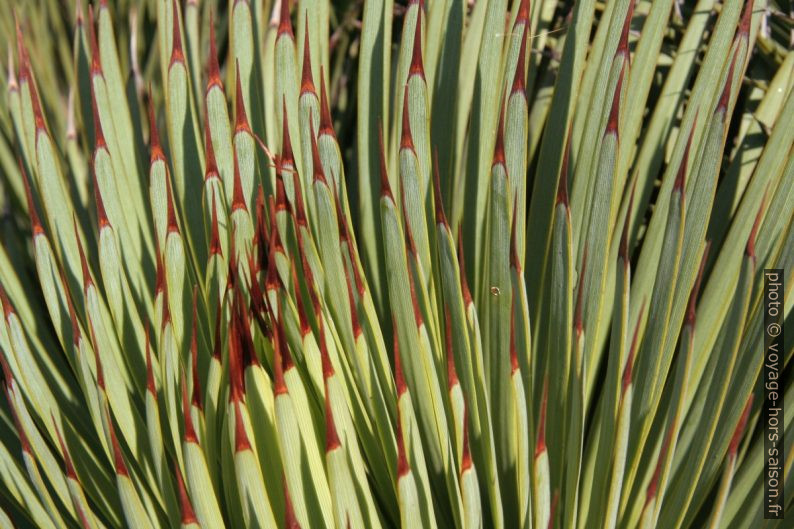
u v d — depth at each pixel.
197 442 1.03
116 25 1.55
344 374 1.12
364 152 1.22
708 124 1.09
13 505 1.18
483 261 1.20
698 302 1.20
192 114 1.22
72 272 1.22
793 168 1.12
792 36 1.29
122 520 1.16
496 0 1.19
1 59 1.54
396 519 1.14
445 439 1.09
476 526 1.07
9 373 1.11
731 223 1.20
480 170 1.20
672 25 1.35
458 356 1.12
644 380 1.10
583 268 1.06
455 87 1.24
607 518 1.07
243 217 1.14
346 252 1.10
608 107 1.16
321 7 1.26
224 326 1.10
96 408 1.12
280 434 1.05
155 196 1.17
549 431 1.12
